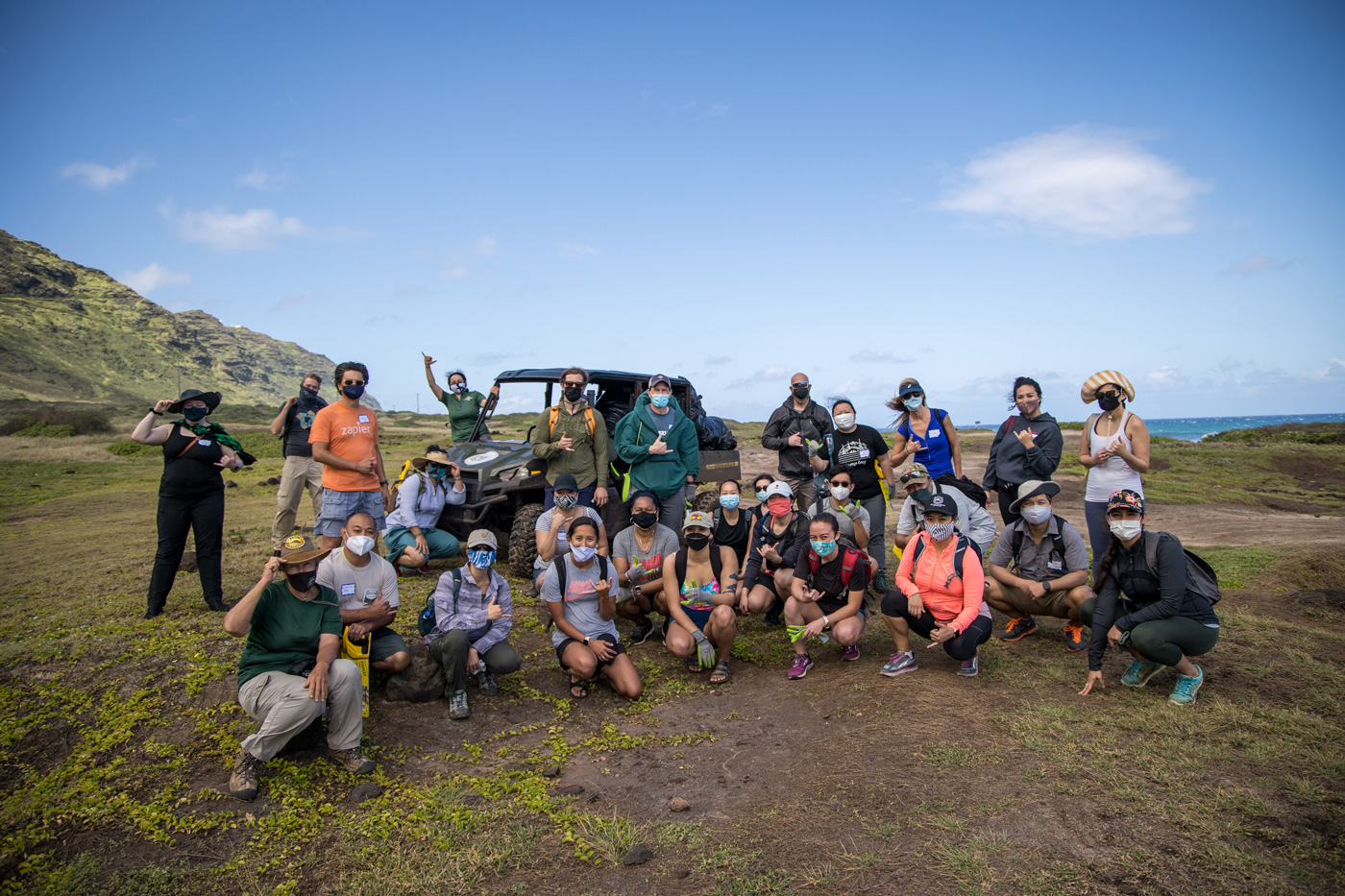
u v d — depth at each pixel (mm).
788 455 7328
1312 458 21781
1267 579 7906
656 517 5762
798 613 5398
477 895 2975
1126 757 3639
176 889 3018
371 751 4199
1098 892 2678
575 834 3410
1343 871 2682
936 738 4020
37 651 4863
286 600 3998
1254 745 3670
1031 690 4629
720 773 3996
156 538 9891
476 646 4914
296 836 3395
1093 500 5496
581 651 5004
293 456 7688
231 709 4352
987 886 2758
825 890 2842
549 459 6965
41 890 2988
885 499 6805
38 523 11781
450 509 7684
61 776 3727
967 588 4812
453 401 9195
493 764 4172
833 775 3766
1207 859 2809
